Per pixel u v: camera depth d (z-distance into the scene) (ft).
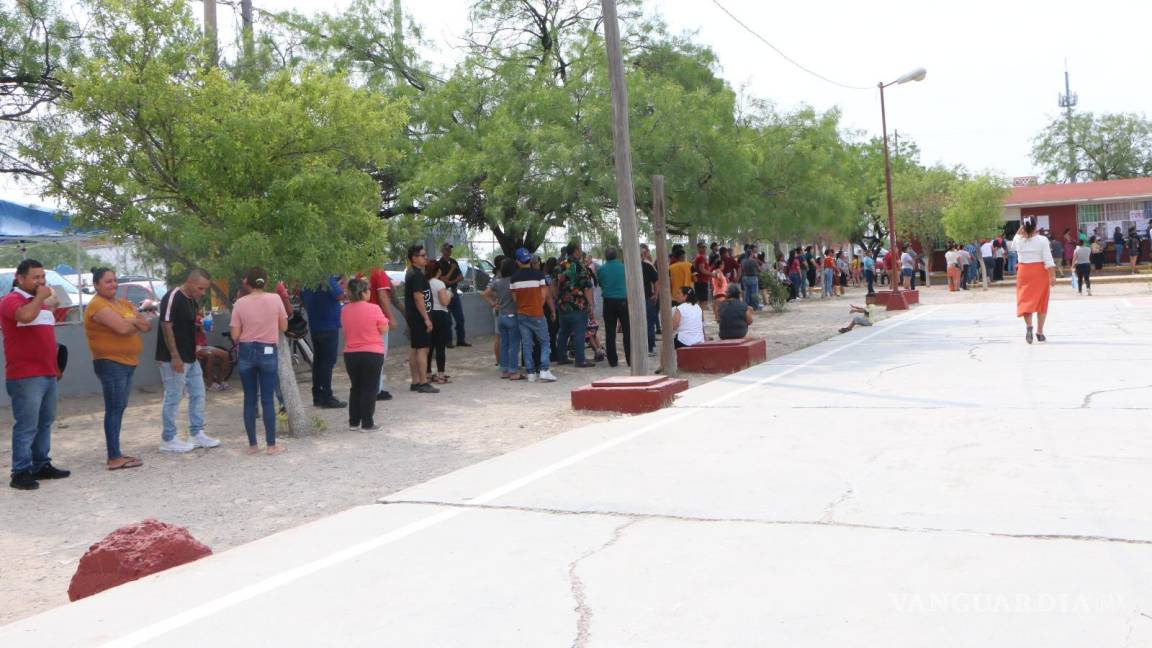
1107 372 32.63
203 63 32.91
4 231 46.47
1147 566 12.95
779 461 21.25
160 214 31.45
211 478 26.50
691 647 11.02
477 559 15.14
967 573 13.05
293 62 54.80
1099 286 103.86
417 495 20.27
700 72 66.80
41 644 12.45
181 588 14.70
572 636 11.59
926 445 22.04
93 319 27.94
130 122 31.19
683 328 46.34
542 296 44.78
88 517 22.89
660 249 42.16
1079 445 21.02
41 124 35.91
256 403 30.09
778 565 13.85
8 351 26.03
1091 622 11.14
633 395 32.89
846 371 38.52
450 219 60.08
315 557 15.96
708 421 27.84
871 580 12.97
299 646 11.78
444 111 54.24
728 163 56.80
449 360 56.75
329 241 31.76
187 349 30.35
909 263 116.06
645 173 52.95
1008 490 17.44
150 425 36.88
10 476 28.17
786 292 90.27
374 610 12.99
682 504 17.81
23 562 19.58
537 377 45.96
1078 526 14.92
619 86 39.73
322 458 28.50
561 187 50.08
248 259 29.94
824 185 70.79
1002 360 38.42
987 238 128.77
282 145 31.78
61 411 40.81
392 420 35.12
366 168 53.21
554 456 23.79
